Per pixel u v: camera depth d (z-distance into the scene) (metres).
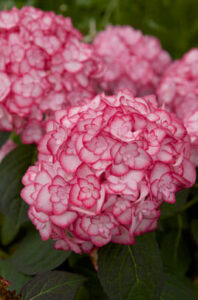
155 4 1.54
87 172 0.60
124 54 1.02
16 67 0.76
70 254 0.75
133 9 1.51
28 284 0.64
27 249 0.76
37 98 0.77
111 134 0.60
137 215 0.61
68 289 0.64
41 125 0.79
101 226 0.61
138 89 1.03
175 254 0.84
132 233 0.61
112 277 0.65
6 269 0.76
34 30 0.78
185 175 0.63
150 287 0.64
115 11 1.50
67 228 0.61
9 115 0.77
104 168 0.59
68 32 0.84
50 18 0.81
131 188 0.59
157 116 0.62
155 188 0.60
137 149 0.60
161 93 0.94
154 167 0.60
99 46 1.05
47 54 0.78
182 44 1.51
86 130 0.60
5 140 0.80
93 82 0.86
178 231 0.86
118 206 0.60
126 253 0.66
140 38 1.08
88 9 1.43
